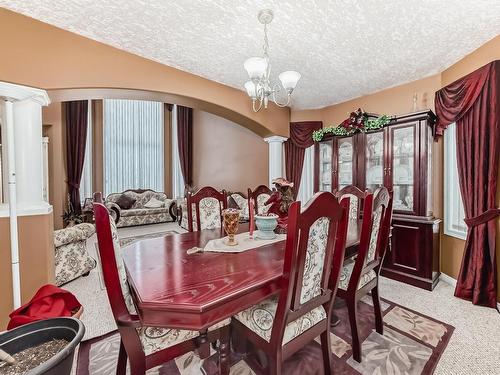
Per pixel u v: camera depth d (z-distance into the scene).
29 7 1.92
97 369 1.54
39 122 2.14
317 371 1.52
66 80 2.21
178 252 1.59
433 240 2.77
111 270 1.02
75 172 5.75
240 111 3.66
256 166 5.29
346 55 2.62
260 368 1.55
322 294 1.34
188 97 3.05
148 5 1.88
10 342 1.07
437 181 3.00
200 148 7.05
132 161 7.20
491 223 2.29
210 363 1.60
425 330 1.94
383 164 3.15
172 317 0.95
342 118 4.12
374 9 1.91
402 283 2.90
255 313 1.29
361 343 1.75
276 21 2.07
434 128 2.92
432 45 2.43
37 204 2.10
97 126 6.66
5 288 1.97
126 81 2.55
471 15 1.98
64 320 1.16
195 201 2.52
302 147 4.39
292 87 2.18
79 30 2.21
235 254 1.54
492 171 2.26
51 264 2.28
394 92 3.44
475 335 1.87
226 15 2.00
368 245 1.59
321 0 1.81
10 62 1.95
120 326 1.03
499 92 2.19
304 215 1.06
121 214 6.10
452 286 2.82
